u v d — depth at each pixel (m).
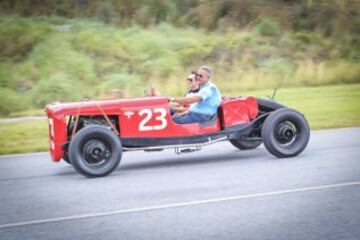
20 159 10.48
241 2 25.44
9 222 6.26
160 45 22.02
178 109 9.32
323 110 14.98
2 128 13.76
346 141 10.87
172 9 24.92
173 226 5.87
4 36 21.66
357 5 26.48
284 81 20.36
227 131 9.16
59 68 19.84
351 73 21.39
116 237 5.59
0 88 18.36
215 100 9.07
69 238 5.62
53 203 7.04
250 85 19.77
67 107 8.54
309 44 23.80
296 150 9.29
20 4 24.31
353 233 5.50
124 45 21.81
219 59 21.66
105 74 20.14
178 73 20.47
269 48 22.81
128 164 9.56
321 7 26.03
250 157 9.58
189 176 8.28
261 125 9.55
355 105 15.71
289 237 5.43
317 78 20.73
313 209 6.34
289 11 25.59
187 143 8.94
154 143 8.78
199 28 24.20
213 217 6.14
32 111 16.75
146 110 8.74
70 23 23.41
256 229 5.69
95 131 8.34
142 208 6.60
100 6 24.61
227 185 7.58
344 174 8.04
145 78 20.06
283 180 7.75
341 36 24.70
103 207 6.73
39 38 21.69
